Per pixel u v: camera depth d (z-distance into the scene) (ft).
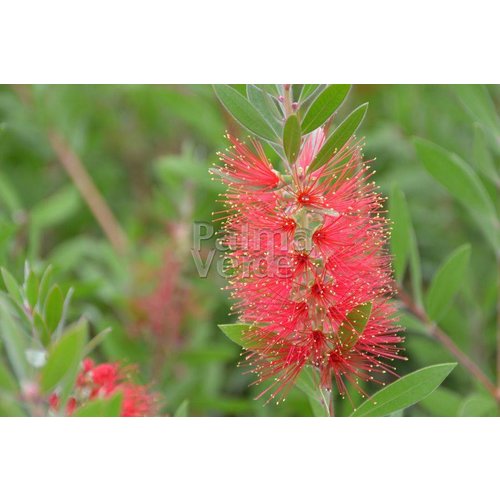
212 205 2.77
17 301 2.01
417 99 2.85
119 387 2.13
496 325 2.70
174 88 2.80
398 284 2.33
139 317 2.62
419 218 2.85
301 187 1.97
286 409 2.51
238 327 1.99
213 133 2.70
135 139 3.33
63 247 2.79
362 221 2.01
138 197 3.29
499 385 2.47
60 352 1.81
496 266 2.80
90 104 3.13
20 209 2.66
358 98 2.98
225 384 2.72
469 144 2.91
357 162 2.04
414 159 2.84
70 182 3.16
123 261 2.81
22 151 3.12
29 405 1.83
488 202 2.38
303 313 1.97
